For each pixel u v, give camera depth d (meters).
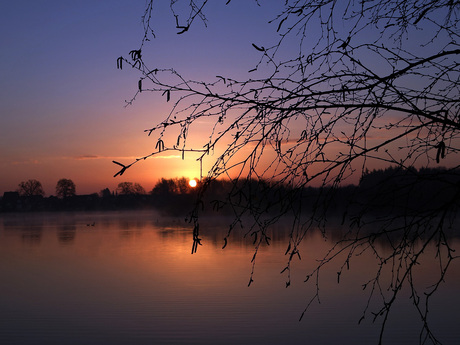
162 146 2.27
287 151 2.28
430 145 2.35
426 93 2.41
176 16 2.34
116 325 31.64
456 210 2.15
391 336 26.44
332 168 2.22
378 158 2.22
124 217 167.12
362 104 2.25
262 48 2.36
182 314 33.81
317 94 2.28
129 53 2.27
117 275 50.09
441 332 26.25
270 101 2.30
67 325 31.61
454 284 35.28
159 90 2.29
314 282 42.66
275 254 60.22
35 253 68.94
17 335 29.66
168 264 56.50
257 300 37.38
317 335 27.75
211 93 2.32
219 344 26.92
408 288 35.09
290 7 2.42
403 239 2.25
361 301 34.91
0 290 43.56
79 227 122.81
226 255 61.78
